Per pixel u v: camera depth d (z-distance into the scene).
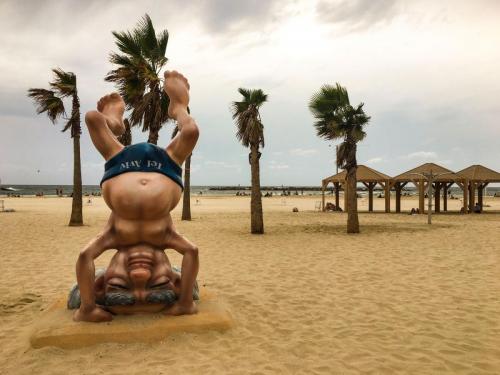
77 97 16.08
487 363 3.81
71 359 3.74
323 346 4.21
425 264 8.48
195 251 4.48
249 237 12.99
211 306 4.75
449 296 6.09
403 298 5.98
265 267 8.20
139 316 4.37
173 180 4.46
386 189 25.62
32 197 54.19
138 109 12.03
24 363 3.68
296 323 4.91
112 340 4.02
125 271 4.37
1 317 5.06
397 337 4.48
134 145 4.48
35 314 5.17
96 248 4.31
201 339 4.19
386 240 12.29
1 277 7.28
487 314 5.25
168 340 4.11
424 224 17.62
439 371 3.65
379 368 3.71
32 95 15.73
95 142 4.50
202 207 32.78
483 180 25.39
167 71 4.92
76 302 4.57
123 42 11.98
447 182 26.84
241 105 14.52
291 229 15.57
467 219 20.41
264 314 5.23
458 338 4.45
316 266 8.30
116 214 4.43
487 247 10.83
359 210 29.19
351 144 14.42
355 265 8.39
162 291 4.39
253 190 14.13
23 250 10.15
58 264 8.43
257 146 14.23
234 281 7.02
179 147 4.55
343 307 5.56
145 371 3.54
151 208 4.27
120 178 4.32
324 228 15.97
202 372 3.54
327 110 14.71
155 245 4.50
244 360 3.80
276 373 3.56
